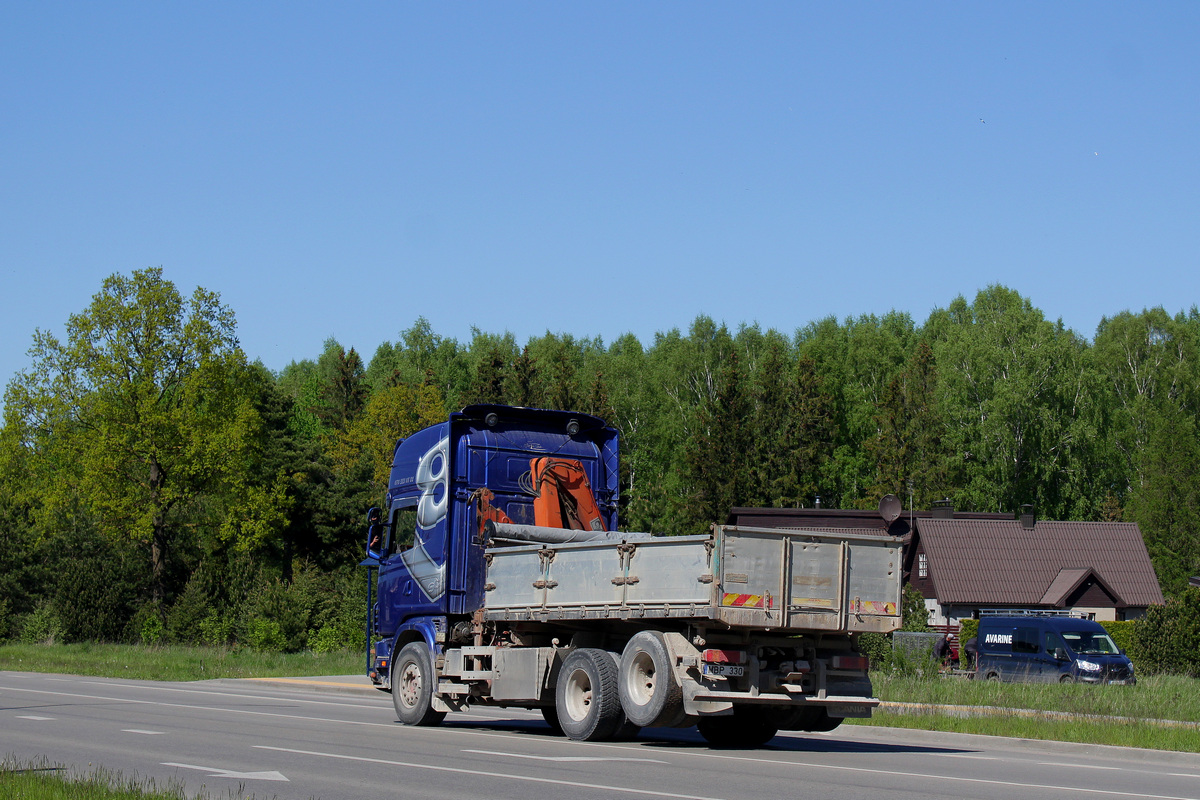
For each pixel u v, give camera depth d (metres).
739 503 70.75
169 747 12.91
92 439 55.28
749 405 73.31
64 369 55.97
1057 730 17.52
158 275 56.81
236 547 59.50
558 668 14.86
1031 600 51.62
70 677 30.06
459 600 16.67
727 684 12.98
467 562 16.73
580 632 14.75
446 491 16.92
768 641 13.21
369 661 18.92
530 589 15.27
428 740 14.09
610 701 13.83
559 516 17.25
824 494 81.50
